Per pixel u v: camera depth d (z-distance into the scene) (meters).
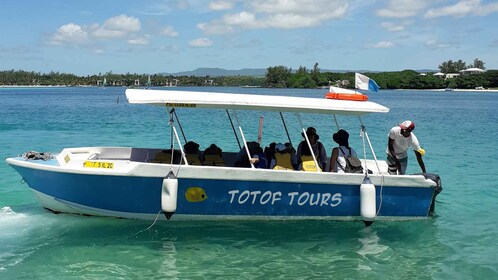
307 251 7.46
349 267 6.90
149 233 8.01
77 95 97.81
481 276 6.66
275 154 8.70
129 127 26.45
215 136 21.78
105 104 56.56
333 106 8.35
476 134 25.86
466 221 9.09
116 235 7.91
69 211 8.58
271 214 8.28
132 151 10.02
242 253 7.32
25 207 9.34
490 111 49.72
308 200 8.27
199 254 7.23
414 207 8.72
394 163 9.52
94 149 9.78
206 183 7.90
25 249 7.29
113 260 6.95
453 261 7.18
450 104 67.88
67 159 8.30
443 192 11.47
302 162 8.80
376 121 33.47
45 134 23.17
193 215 8.14
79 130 25.05
